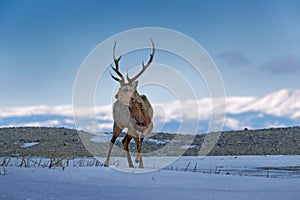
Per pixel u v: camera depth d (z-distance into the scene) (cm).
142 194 368
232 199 356
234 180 493
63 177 460
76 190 377
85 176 475
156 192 379
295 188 435
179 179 486
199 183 459
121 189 391
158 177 496
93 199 340
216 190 405
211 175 545
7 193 351
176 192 383
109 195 358
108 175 495
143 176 501
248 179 511
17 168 524
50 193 359
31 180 428
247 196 370
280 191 406
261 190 416
